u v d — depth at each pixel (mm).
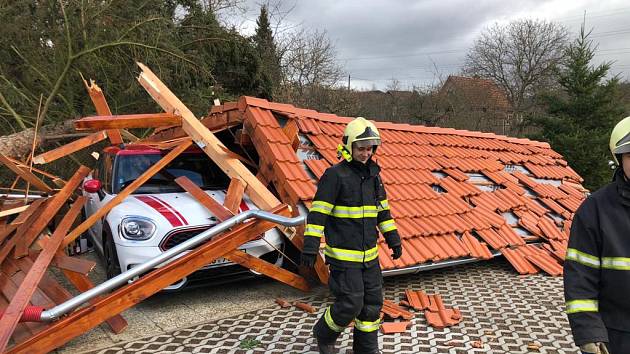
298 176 5465
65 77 10961
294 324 4465
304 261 3320
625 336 2146
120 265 4766
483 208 7000
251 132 5918
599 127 21266
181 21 15016
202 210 5113
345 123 7113
